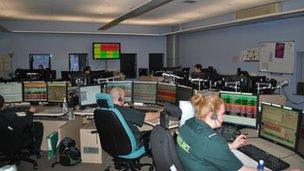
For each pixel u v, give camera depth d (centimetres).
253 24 801
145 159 400
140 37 1183
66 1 661
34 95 456
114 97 352
